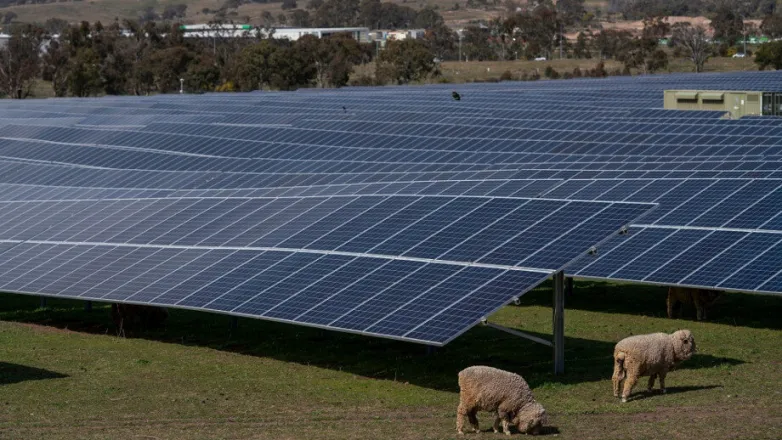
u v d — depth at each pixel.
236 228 42.00
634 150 61.91
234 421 29.00
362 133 71.69
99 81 173.75
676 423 26.53
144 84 180.38
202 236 42.19
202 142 71.94
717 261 38.53
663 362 29.41
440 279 32.41
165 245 42.31
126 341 40.94
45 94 180.00
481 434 26.52
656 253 40.44
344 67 176.38
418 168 61.59
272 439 26.77
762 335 39.53
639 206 33.00
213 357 37.78
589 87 107.25
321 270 35.59
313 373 35.06
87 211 49.28
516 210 35.53
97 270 41.66
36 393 32.62
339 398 31.58
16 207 52.69
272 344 39.47
